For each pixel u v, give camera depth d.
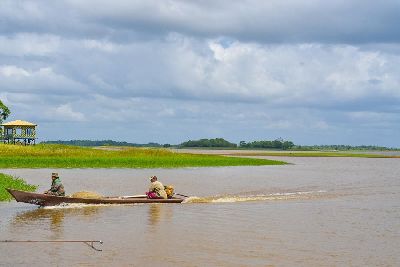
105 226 22.17
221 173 62.97
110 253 17.08
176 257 16.62
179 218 24.70
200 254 17.08
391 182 51.78
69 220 23.62
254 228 22.09
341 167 90.12
